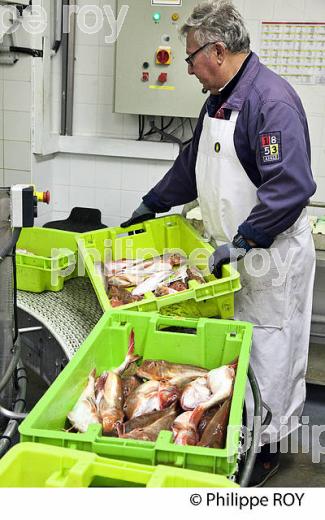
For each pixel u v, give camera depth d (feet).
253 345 6.83
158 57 8.87
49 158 10.35
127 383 4.43
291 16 9.14
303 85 9.43
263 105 5.74
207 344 4.84
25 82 9.25
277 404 6.93
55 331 5.33
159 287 5.77
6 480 2.98
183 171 7.18
